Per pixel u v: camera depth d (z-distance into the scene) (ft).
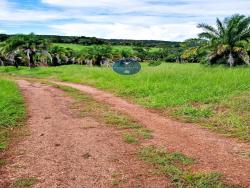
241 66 94.63
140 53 258.98
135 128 31.48
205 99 41.63
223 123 31.78
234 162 21.97
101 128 31.55
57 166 21.81
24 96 54.90
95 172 20.74
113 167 21.45
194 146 25.52
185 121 34.01
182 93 47.03
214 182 18.80
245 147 24.95
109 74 79.97
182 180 19.20
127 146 25.70
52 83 80.18
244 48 94.89
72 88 65.98
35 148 25.54
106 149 25.04
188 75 64.28
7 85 68.59
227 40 96.63
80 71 103.30
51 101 49.01
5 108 40.24
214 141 26.68
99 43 382.22
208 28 98.94
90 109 41.42
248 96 40.91
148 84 56.65
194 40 101.86
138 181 19.31
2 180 19.75
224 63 98.02
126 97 51.62
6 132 30.14
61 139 27.94
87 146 25.88
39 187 18.80
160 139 27.55
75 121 34.78
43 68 150.51
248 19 94.79
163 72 71.20
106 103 46.70
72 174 20.51
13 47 166.91
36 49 167.32
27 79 104.88
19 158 23.35
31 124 33.60
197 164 21.70
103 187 18.70
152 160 22.44
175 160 22.45
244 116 33.04
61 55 222.48
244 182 18.81
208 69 81.15
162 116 36.96
